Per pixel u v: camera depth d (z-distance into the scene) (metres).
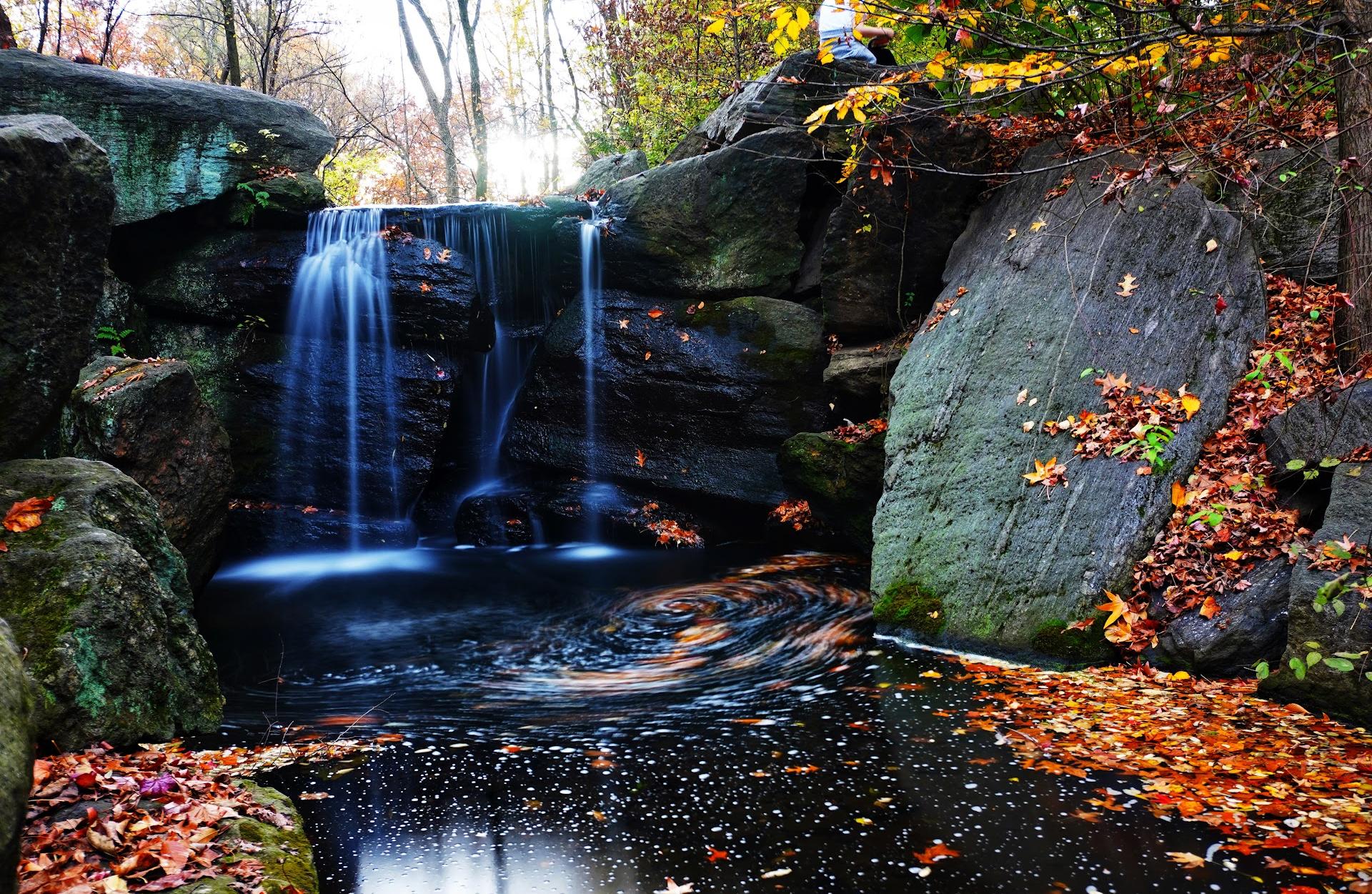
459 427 11.09
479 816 3.65
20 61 9.29
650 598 7.63
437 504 10.79
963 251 8.52
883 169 6.94
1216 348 6.23
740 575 8.09
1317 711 4.35
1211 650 4.86
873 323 9.01
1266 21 4.56
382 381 10.12
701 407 9.68
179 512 7.02
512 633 6.94
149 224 10.09
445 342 10.20
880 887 3.03
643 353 9.87
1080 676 5.12
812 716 4.78
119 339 9.42
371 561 9.45
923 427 7.15
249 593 8.28
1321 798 3.46
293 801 3.79
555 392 10.21
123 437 6.53
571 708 5.19
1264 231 6.96
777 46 4.98
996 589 5.88
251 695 5.57
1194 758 3.90
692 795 3.80
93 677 4.04
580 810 3.69
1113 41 4.04
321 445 10.04
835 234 8.88
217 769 4.00
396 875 3.17
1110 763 3.90
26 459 4.82
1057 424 6.33
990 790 3.72
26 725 2.18
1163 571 5.33
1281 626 4.78
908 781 3.85
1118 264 7.00
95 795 3.31
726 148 9.60
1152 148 7.13
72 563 4.22
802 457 8.70
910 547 6.54
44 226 4.71
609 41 16.48
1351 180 5.35
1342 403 5.22
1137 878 3.01
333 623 7.32
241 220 10.19
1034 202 8.03
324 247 10.11
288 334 10.14
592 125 20.55
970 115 7.79
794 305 9.61
